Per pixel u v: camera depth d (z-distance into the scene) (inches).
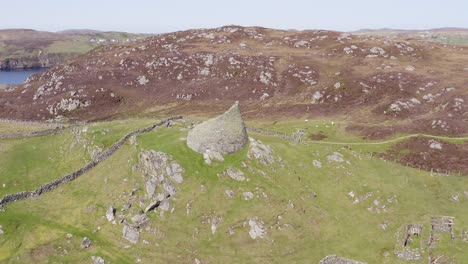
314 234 2174.0
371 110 4315.9
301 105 4724.4
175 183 2260.1
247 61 5831.7
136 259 1921.8
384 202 2469.2
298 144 2928.2
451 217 2354.8
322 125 3941.9
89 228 2085.4
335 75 5241.1
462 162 3053.6
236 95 5255.9
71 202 2271.2
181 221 2111.2
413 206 2477.9
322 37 7047.2
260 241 2060.8
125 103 5280.5
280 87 5275.6
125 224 2078.0
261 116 4537.4
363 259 2042.3
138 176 2353.6
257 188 2301.9
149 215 2121.1
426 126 3759.8
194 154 2407.7
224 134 2437.3
